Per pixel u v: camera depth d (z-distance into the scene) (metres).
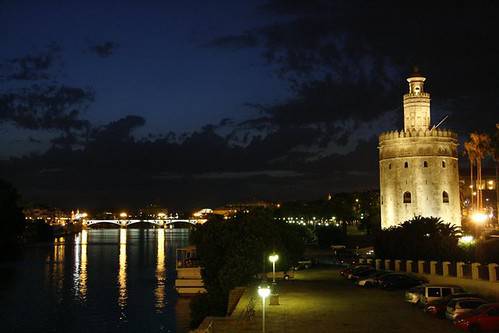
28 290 96.62
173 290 94.81
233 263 61.81
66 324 67.25
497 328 31.16
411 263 61.31
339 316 36.69
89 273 124.19
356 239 143.25
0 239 169.38
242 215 77.56
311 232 143.62
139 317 70.75
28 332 63.25
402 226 79.50
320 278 66.19
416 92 97.00
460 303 34.50
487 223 97.06
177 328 63.94
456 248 65.19
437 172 92.75
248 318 33.06
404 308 40.19
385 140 96.56
